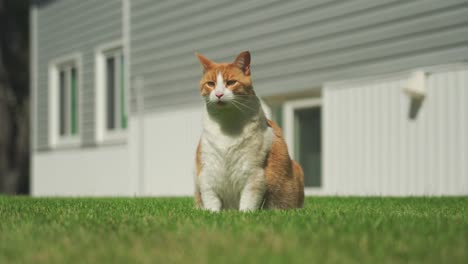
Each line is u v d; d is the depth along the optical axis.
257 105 4.02
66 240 2.55
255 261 2.10
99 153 10.93
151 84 9.94
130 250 2.32
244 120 3.94
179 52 9.46
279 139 4.14
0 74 18.03
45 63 12.62
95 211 3.97
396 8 6.89
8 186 18.16
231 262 2.09
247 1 8.48
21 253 2.30
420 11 6.68
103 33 11.09
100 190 10.88
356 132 7.24
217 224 3.00
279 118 8.60
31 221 3.24
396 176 6.84
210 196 4.09
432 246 2.38
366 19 7.17
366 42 7.17
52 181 12.27
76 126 12.05
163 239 2.56
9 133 18.19
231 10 8.70
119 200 5.61
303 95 8.11
